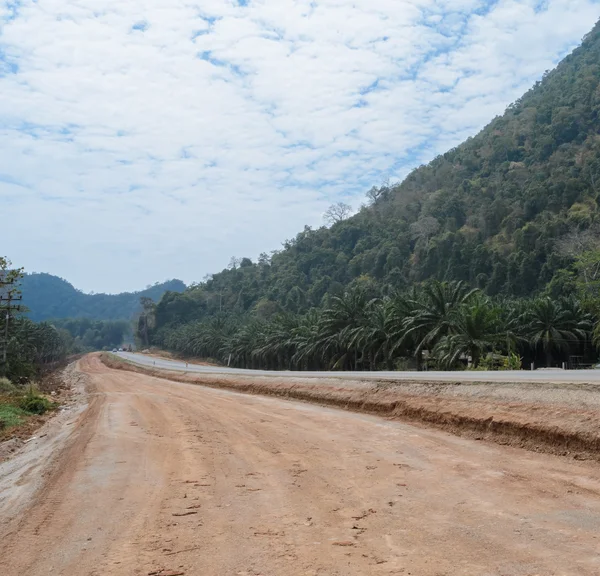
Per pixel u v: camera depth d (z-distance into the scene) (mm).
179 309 182750
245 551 6066
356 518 7277
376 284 116688
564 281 77125
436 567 5406
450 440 13922
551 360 64000
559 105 165625
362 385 25297
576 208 105938
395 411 19781
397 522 7047
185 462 11492
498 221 123188
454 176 174750
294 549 6078
